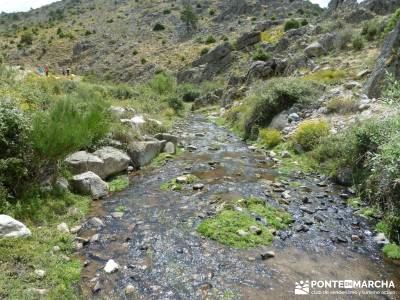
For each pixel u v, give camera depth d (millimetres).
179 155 13594
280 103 16922
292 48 37406
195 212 8023
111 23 102188
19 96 13578
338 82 20141
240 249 6480
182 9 104250
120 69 71562
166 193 9344
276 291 5363
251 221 7414
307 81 18562
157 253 6320
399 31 15930
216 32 79875
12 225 6281
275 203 8602
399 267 6113
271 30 54062
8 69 19969
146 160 12320
